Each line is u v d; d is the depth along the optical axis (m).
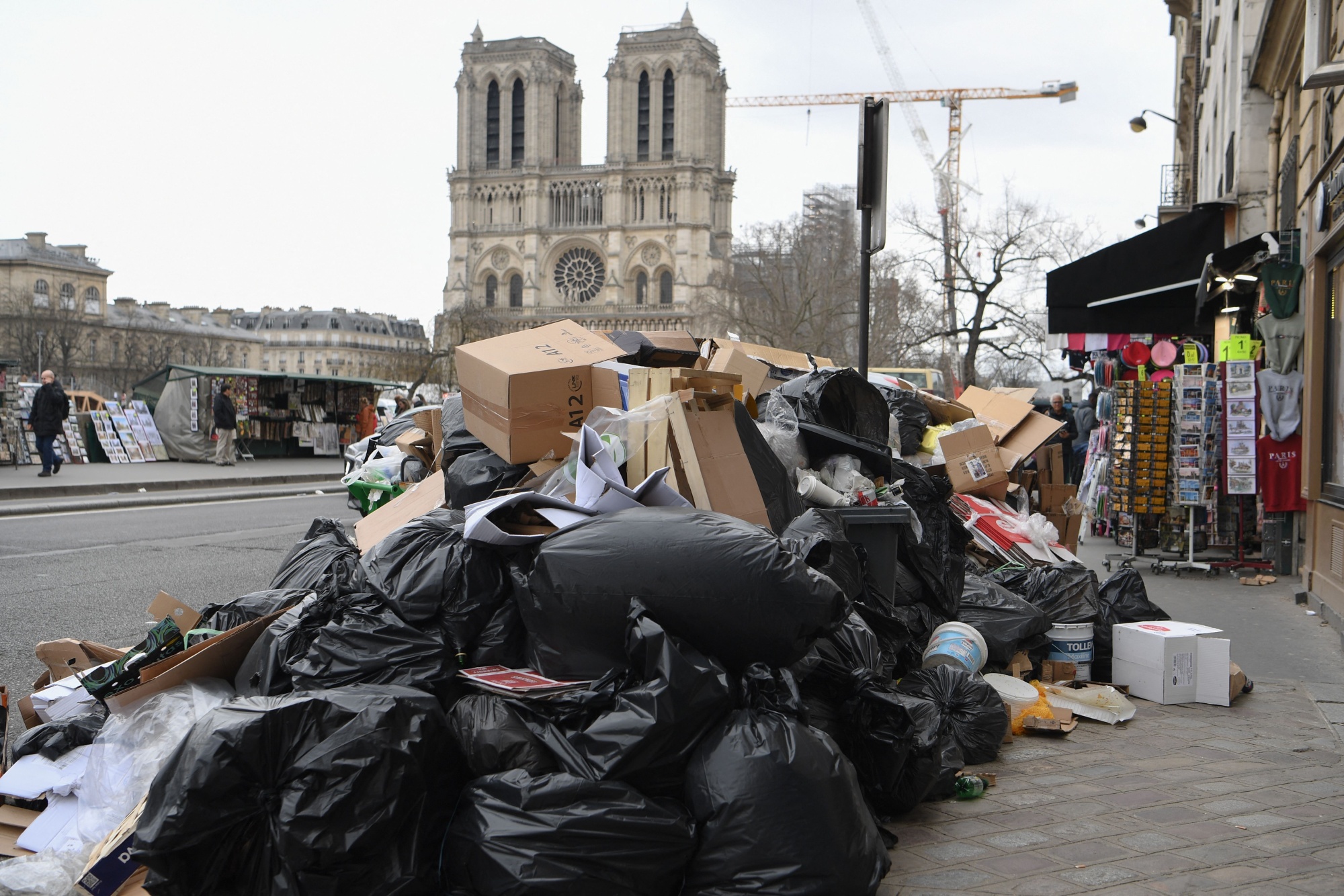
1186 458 9.91
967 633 5.05
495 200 114.62
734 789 2.82
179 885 2.69
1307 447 8.29
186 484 19.00
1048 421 7.97
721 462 4.19
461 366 5.06
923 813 3.79
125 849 2.90
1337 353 7.89
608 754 2.85
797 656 3.18
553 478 4.13
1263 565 9.86
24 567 8.98
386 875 2.74
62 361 83.44
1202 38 22.77
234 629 3.73
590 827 2.73
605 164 113.62
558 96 118.94
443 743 2.94
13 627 6.60
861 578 4.38
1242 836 3.57
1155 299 12.73
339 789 2.68
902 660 4.62
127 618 6.97
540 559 3.33
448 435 5.39
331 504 16.16
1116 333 13.09
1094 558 10.98
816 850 2.79
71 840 3.17
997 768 4.31
